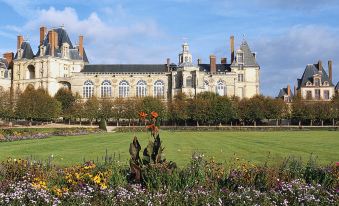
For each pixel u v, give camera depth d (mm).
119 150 39125
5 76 164500
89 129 84812
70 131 75562
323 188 14961
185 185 15055
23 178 16281
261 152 37281
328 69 165625
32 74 163250
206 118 118438
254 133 81250
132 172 15820
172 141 53375
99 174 15703
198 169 16203
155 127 16516
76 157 32656
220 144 47562
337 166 16906
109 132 86500
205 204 13367
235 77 156125
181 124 125750
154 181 15094
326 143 49219
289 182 15359
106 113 125250
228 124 126062
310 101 130000
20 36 164375
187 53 151000
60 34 165750
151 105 124312
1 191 14273
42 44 160000
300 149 40531
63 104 138125
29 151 37812
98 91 155625
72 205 13430
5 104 118812
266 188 15070
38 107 118125
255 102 121438
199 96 134250
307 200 13375
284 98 177250
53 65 156000
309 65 167250
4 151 37594
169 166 16016
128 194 13969
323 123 125688
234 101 126250
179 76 151500
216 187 15234
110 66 161750
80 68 165250
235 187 15461
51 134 68000
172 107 122562
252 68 163750
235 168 18375
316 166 17750
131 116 124688
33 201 13438
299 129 101125
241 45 165875
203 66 164000
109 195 13859
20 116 117312
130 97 140000
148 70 160125
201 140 55750
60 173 17359
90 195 14258
